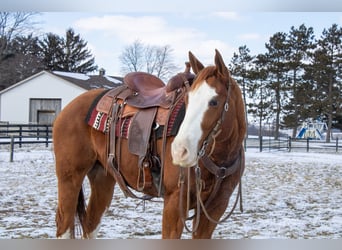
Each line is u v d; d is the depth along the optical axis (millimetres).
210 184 2652
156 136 2875
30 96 23266
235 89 2588
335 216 5398
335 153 16281
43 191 6816
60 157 3463
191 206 2689
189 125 2301
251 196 6793
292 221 5074
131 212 5461
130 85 3256
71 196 3406
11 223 4699
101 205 3568
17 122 23344
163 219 2707
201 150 2354
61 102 22844
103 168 3521
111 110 3266
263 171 10172
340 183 8391
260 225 4855
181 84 2828
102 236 4258
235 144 2637
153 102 3021
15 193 6598
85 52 35438
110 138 3199
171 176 2680
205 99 2361
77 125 3457
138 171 3025
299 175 9531
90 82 24422
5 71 28047
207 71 2463
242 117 2666
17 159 11445
